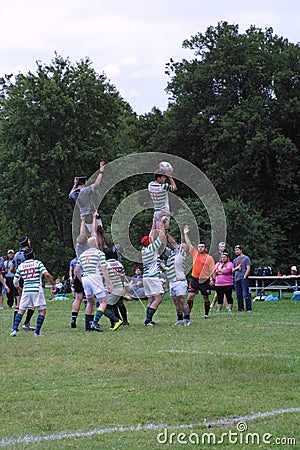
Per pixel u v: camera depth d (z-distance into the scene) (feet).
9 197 160.35
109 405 29.43
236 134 158.92
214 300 81.25
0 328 58.08
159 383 33.40
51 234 160.25
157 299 59.16
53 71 166.09
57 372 36.70
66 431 25.95
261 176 166.20
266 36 179.22
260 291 100.53
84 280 55.01
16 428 26.43
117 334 52.29
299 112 165.78
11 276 84.64
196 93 174.81
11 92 163.94
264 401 29.66
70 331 55.21
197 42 178.81
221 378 34.12
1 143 163.43
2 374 36.29
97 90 166.50
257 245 138.72
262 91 171.63
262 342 47.03
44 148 159.84
